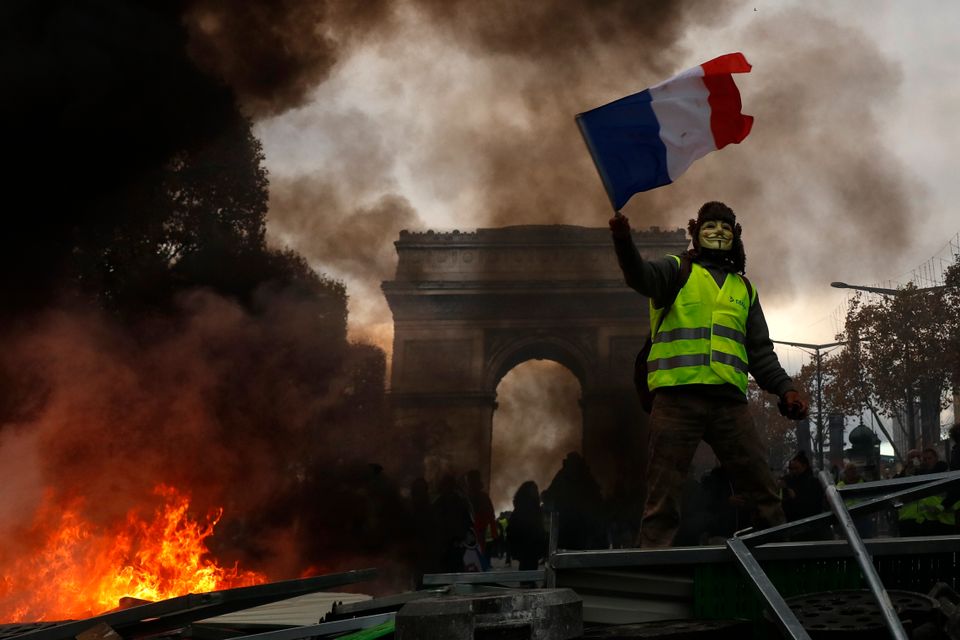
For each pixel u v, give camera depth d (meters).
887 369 44.34
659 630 3.30
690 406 5.04
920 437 44.31
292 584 4.36
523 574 4.60
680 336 5.10
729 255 5.36
